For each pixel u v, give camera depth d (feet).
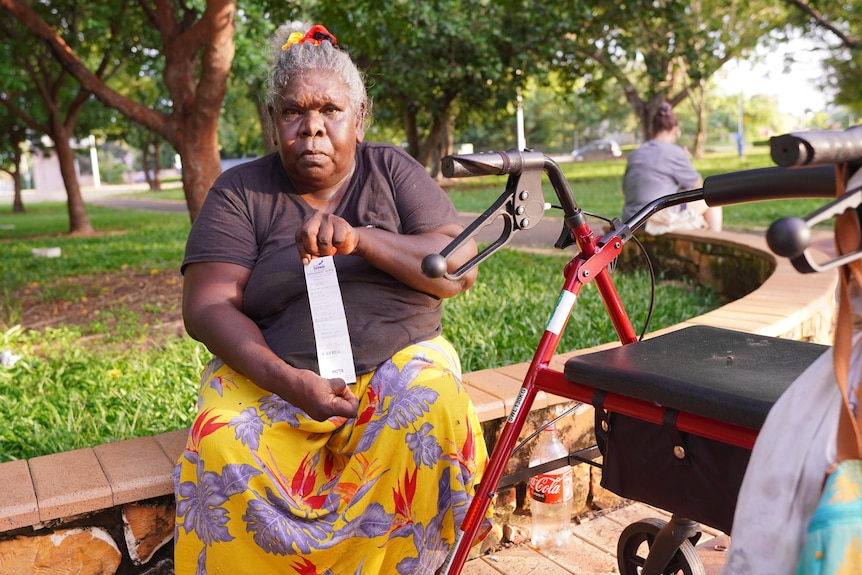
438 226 7.75
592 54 54.54
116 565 7.48
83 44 51.83
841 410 4.39
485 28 47.62
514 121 153.58
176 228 55.72
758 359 5.89
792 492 4.45
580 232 6.38
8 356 16.25
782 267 16.51
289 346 7.28
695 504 5.64
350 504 6.59
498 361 13.67
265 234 7.63
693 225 22.74
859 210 4.40
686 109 206.69
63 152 56.90
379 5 31.22
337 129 7.41
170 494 7.54
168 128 23.40
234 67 34.45
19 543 7.07
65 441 10.92
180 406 12.25
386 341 7.34
